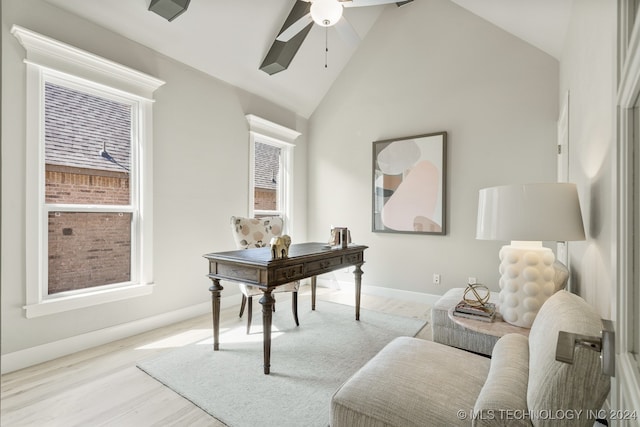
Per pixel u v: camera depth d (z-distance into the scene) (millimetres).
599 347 748
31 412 1676
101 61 2490
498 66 3355
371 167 4195
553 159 3094
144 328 2820
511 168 3283
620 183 668
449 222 3621
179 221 3131
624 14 673
